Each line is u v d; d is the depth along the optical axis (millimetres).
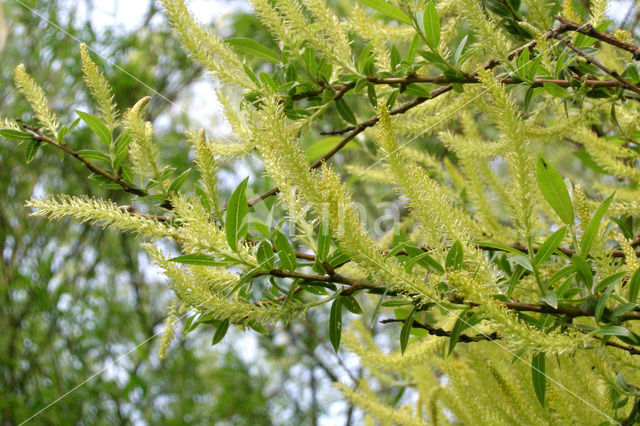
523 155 637
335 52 734
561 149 1020
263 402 1797
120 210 647
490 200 832
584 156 813
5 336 1524
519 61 704
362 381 858
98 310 1616
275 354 1867
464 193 836
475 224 779
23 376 1525
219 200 682
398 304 653
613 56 831
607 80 709
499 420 748
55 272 1635
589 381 710
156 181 711
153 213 734
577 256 649
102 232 1648
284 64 762
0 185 1586
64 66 1586
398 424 849
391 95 747
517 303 652
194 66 1686
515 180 649
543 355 681
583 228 674
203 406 1808
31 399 1494
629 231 728
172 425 1655
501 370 756
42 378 1531
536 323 658
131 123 697
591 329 647
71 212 637
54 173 1617
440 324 780
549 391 721
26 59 1600
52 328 1566
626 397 701
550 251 653
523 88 810
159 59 1687
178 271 631
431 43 717
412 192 645
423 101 749
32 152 734
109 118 726
